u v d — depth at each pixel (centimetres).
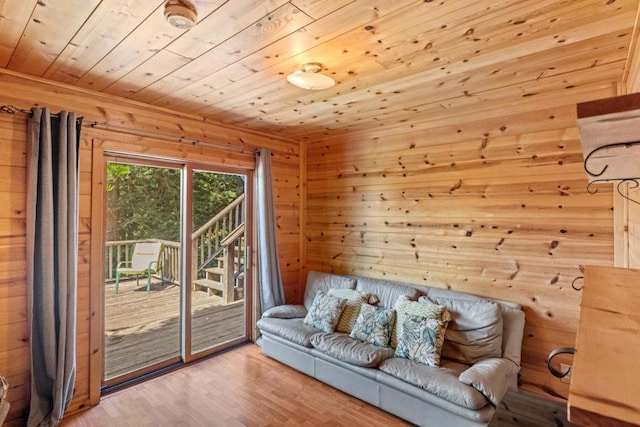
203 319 358
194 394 277
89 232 262
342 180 404
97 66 215
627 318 55
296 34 175
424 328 263
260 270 384
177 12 146
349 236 395
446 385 220
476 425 207
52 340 230
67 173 239
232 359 343
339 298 335
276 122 352
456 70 219
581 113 65
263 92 263
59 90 248
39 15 157
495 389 211
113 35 176
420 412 233
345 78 232
